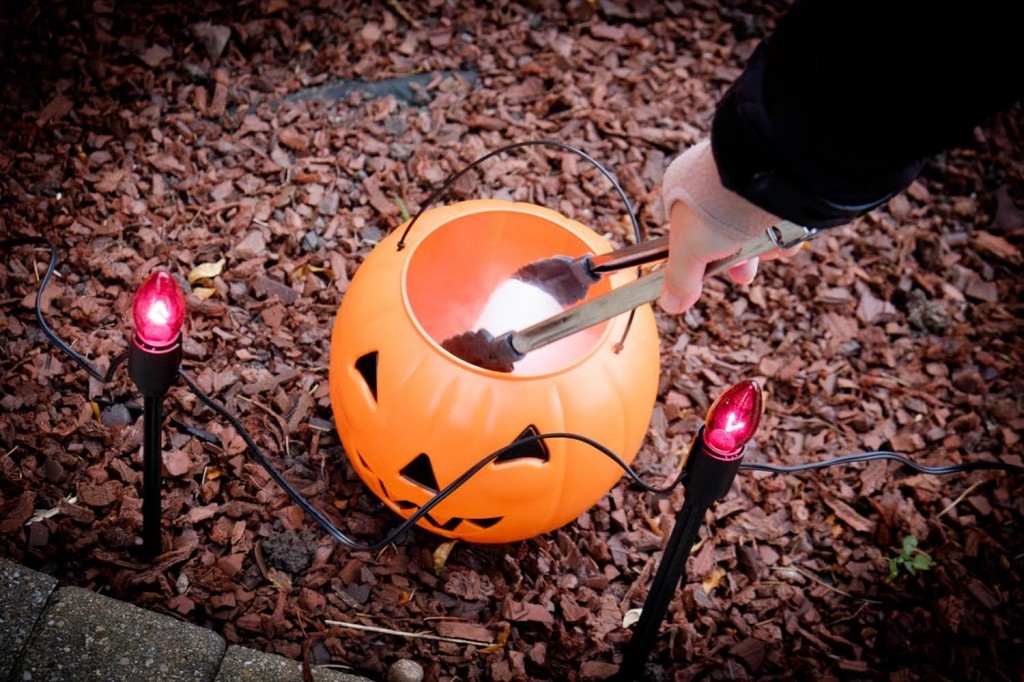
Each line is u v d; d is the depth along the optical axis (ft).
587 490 6.43
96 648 6.10
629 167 9.81
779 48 4.08
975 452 8.47
